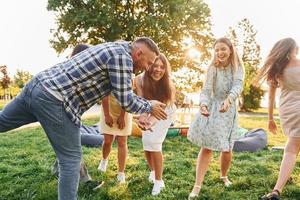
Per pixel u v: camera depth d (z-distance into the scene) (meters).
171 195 4.58
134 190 4.79
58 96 3.32
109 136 5.31
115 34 25.02
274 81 4.57
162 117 3.57
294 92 4.40
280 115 4.52
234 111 4.64
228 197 4.50
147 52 3.47
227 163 4.95
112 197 4.48
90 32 26.14
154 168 4.76
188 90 27.91
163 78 4.69
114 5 24.97
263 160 6.84
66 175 3.41
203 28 27.02
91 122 13.97
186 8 25.88
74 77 3.35
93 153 6.98
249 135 8.70
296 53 4.49
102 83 3.45
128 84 3.38
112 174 5.38
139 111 3.47
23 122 3.58
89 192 4.62
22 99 3.44
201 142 4.57
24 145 8.07
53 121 3.35
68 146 3.44
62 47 25.91
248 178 5.07
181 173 5.66
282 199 4.47
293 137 4.34
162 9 25.52
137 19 24.78
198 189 4.56
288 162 4.26
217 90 4.64
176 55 26.97
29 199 4.45
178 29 26.05
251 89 33.94
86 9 24.84
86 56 3.41
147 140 4.64
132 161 6.33
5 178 5.21
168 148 8.16
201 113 4.48
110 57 3.36
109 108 5.02
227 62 4.62
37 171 5.55
